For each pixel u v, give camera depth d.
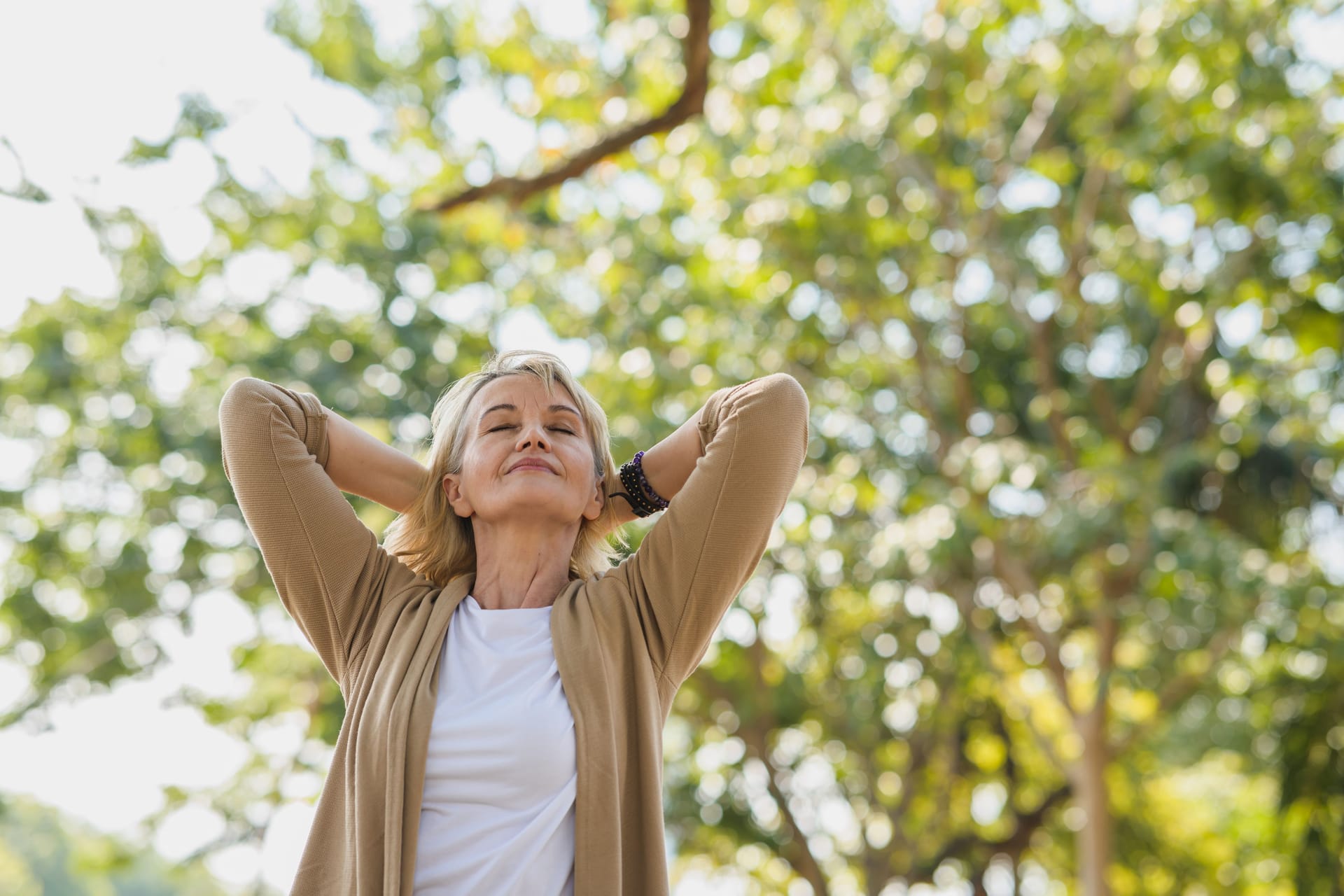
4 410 12.57
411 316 12.38
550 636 2.24
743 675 13.39
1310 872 11.11
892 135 11.44
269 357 12.04
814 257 11.18
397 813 2.03
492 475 2.36
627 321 11.30
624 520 2.54
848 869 15.47
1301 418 11.57
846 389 12.12
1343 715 11.15
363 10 12.95
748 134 11.27
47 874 42.88
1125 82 11.09
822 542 11.60
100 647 12.80
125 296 12.47
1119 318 12.66
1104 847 11.19
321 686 12.94
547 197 10.79
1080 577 11.57
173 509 12.48
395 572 2.39
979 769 15.35
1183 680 11.75
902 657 13.50
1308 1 10.12
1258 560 10.48
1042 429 12.80
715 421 2.42
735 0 11.23
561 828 2.08
